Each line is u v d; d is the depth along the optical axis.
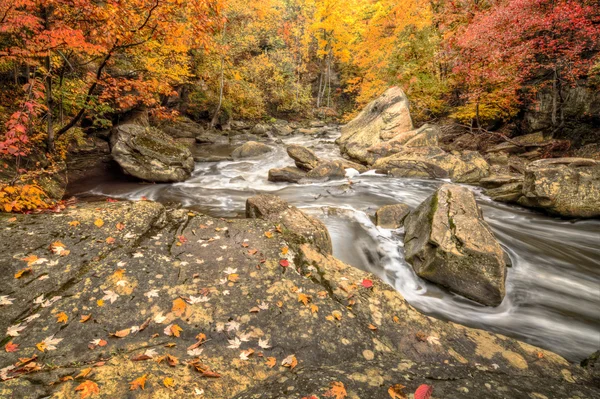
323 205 8.38
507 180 9.22
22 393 1.69
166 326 2.53
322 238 4.92
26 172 6.84
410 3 17.55
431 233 4.91
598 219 6.89
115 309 2.65
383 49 20.34
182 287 2.99
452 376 2.17
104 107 8.84
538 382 2.14
